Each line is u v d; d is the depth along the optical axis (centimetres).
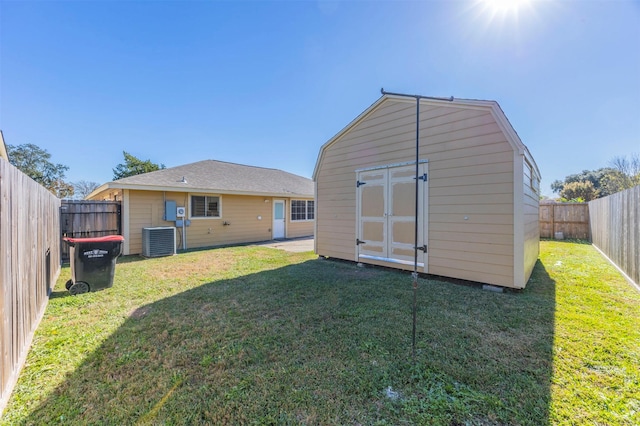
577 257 730
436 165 494
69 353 249
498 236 427
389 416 171
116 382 207
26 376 214
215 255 798
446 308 357
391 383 204
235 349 254
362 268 602
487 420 167
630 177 1552
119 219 815
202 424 166
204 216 1009
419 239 518
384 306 365
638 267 452
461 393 191
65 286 460
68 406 182
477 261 448
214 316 335
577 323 307
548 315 331
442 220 488
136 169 2523
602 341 265
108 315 340
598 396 188
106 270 451
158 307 367
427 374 213
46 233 400
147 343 267
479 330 291
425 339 271
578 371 217
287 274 550
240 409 178
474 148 449
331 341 269
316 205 730
